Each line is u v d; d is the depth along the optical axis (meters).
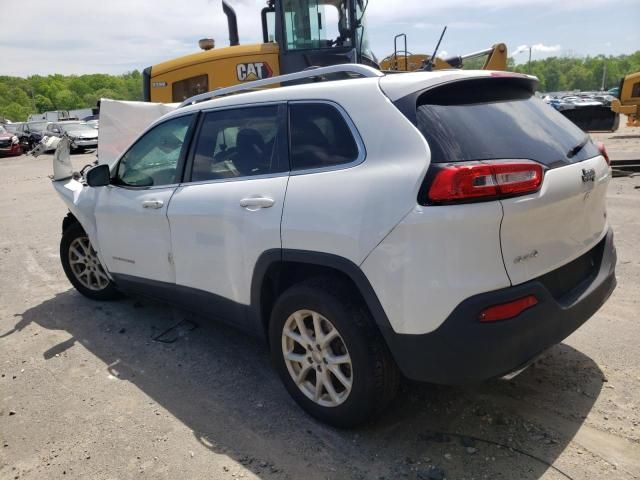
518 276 2.46
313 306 2.85
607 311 4.22
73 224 5.10
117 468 2.79
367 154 2.70
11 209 11.37
